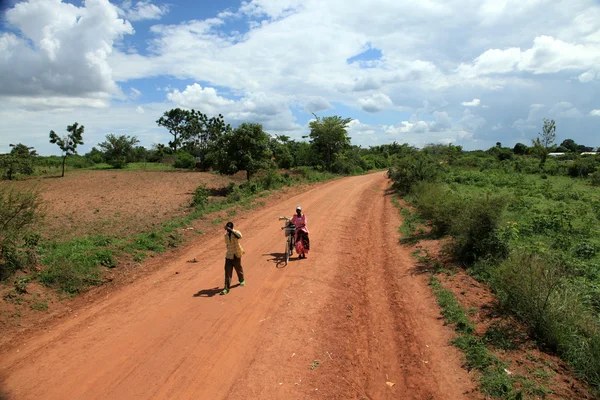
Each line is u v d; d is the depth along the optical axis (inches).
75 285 338.3
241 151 1048.8
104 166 2194.9
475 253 389.7
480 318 277.6
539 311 247.4
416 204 801.6
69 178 1505.9
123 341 250.2
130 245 444.1
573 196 782.5
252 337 257.4
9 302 291.1
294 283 360.2
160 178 1533.0
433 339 261.0
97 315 291.3
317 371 221.6
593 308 268.7
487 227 388.8
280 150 1747.0
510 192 816.3
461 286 339.3
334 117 1882.4
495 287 318.7
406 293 344.8
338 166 1876.2
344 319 292.8
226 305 307.9
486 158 2004.2
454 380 213.8
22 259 338.6
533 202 695.1
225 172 1056.2
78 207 832.3
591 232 471.8
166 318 284.0
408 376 223.1
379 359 243.4
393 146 3257.9
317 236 555.2
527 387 197.0
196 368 220.2
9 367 220.2
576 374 207.0
